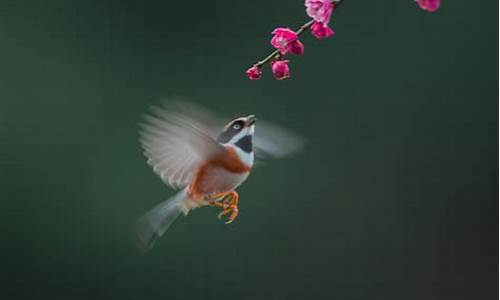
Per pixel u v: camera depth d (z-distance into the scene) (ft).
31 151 42.42
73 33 43.83
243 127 18.60
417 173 43.37
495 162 43.16
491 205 43.47
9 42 43.60
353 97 43.21
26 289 41.42
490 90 43.29
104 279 41.45
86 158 42.47
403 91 43.29
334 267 42.70
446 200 43.32
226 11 43.91
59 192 42.01
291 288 42.34
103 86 43.57
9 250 41.42
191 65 43.83
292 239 42.34
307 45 43.16
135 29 43.98
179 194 18.61
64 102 43.21
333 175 43.01
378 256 42.98
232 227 42.01
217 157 18.26
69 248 41.60
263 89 43.24
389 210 43.24
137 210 41.73
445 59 43.37
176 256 41.73
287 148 19.15
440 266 43.45
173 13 43.98
